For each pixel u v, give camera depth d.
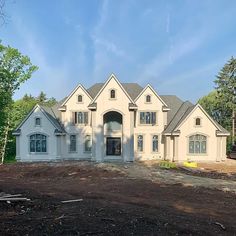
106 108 45.75
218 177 31.06
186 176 30.95
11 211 14.25
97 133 45.75
